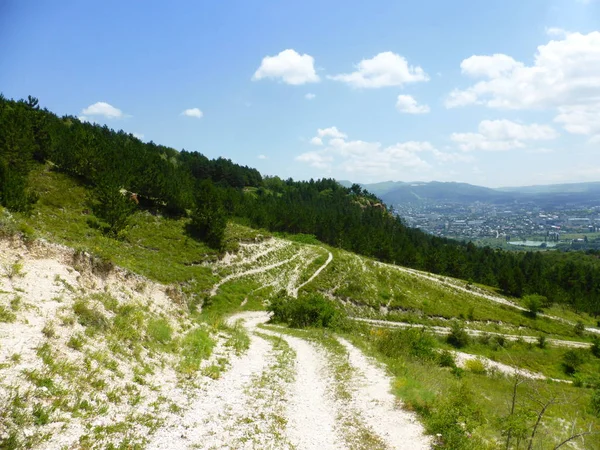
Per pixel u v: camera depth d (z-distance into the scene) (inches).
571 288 5142.7
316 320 1568.7
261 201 5861.2
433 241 6919.3
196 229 2837.1
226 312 2003.0
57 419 303.6
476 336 2689.5
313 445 407.2
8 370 326.3
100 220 2144.4
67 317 474.3
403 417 493.7
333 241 4950.8
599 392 975.6
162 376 490.9
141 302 716.7
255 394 533.0
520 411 444.1
